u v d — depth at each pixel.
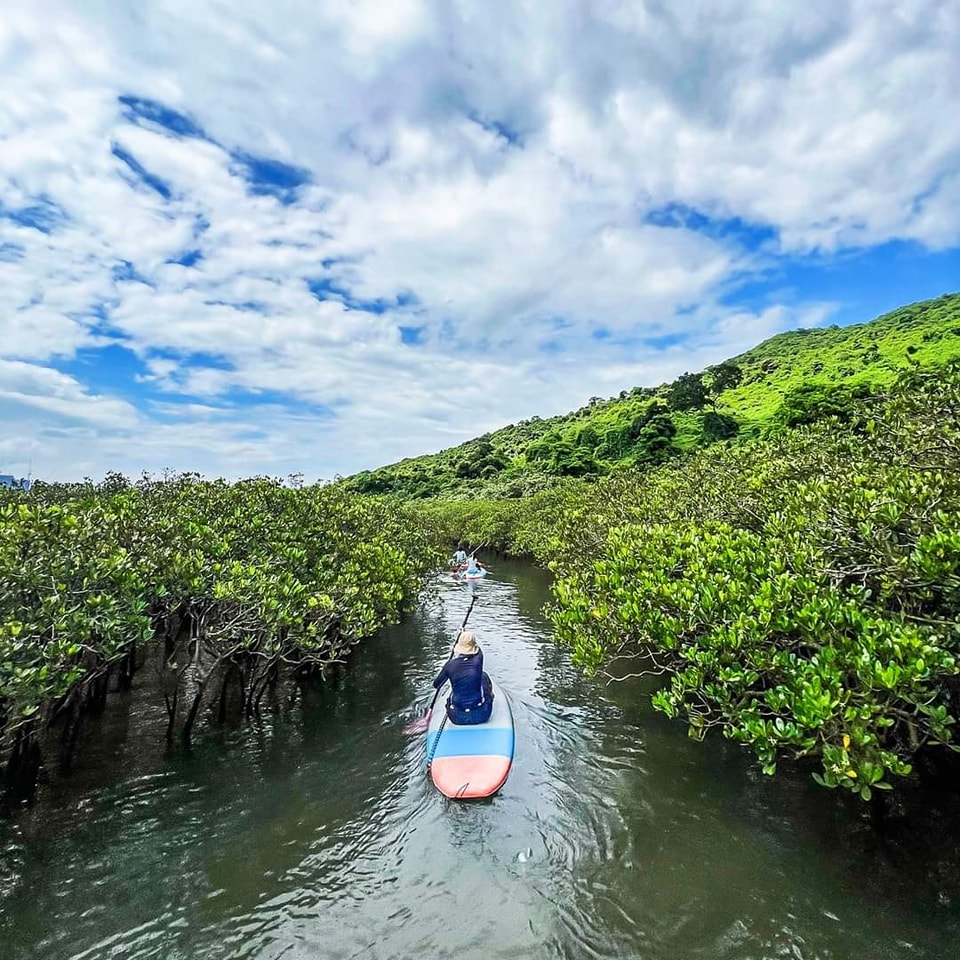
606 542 11.07
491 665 12.32
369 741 8.52
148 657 11.71
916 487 5.91
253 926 5.00
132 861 5.77
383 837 6.27
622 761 7.90
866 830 6.01
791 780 7.15
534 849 6.06
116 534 8.06
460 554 27.91
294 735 8.66
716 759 7.82
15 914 5.03
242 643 8.25
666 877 5.57
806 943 4.71
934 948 4.57
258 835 6.25
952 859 5.48
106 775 7.35
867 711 4.38
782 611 5.57
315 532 11.80
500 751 7.83
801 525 7.31
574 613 8.30
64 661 6.29
